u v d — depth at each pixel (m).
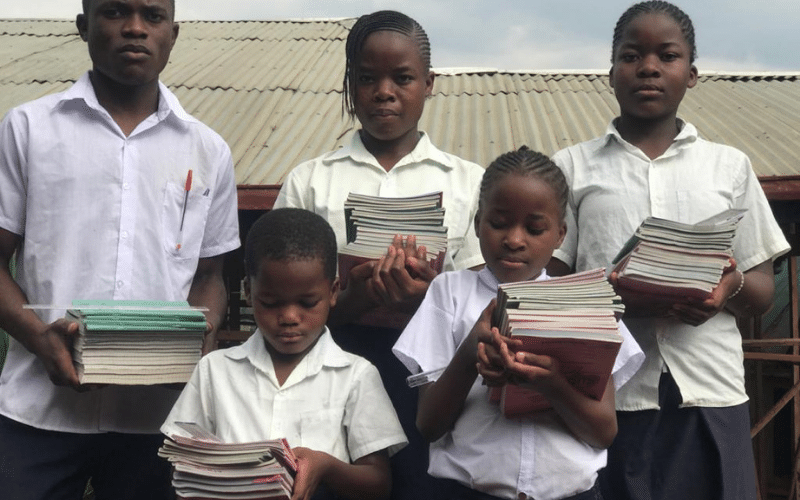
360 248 2.93
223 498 2.43
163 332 2.87
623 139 3.37
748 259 3.22
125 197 3.13
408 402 3.20
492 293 2.86
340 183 3.38
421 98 3.30
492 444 2.67
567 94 7.89
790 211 5.13
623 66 3.28
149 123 3.20
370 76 3.24
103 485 3.23
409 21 3.31
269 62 8.44
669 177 3.26
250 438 2.79
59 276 3.05
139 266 3.14
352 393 2.88
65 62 8.20
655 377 3.15
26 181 3.08
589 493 2.68
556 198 2.71
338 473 2.68
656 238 2.81
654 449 3.16
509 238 2.68
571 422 2.56
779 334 5.94
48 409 3.03
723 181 3.25
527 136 6.41
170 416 2.89
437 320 2.87
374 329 3.29
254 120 6.68
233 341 5.16
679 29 3.24
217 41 9.40
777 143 6.00
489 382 2.43
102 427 3.08
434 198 2.98
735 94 7.57
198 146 3.30
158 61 3.12
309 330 2.81
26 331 2.91
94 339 2.77
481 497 2.67
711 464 3.13
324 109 6.96
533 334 2.27
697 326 3.06
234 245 3.46
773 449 6.07
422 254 2.88
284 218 2.84
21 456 3.01
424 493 3.10
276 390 2.85
